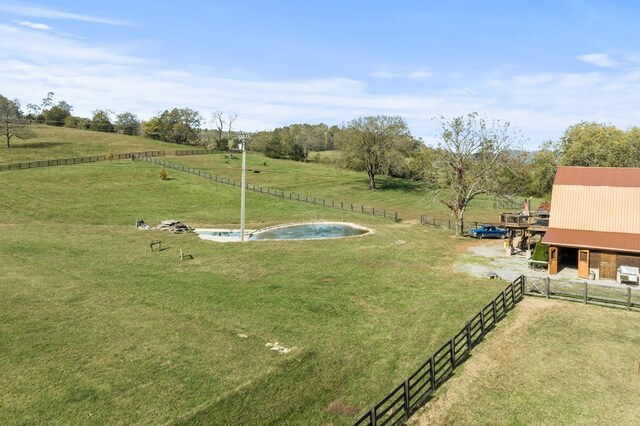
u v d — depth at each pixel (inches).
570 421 589.6
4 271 1159.0
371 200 2839.6
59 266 1227.9
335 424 593.9
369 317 938.7
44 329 825.5
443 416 605.9
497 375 708.7
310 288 1119.0
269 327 873.5
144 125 5403.5
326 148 6358.3
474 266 1364.4
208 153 4384.8
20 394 619.2
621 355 769.6
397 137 3120.1
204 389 646.5
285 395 648.4
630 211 1283.2
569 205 1358.3
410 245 1660.9
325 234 1899.6
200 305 976.9
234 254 1454.2
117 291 1045.2
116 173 2928.2
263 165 4028.1
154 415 583.5
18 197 2224.4
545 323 910.4
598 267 1250.6
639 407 619.8
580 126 3026.6
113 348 761.0
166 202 2399.1
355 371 723.4
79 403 603.2
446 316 948.0
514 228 1517.0
